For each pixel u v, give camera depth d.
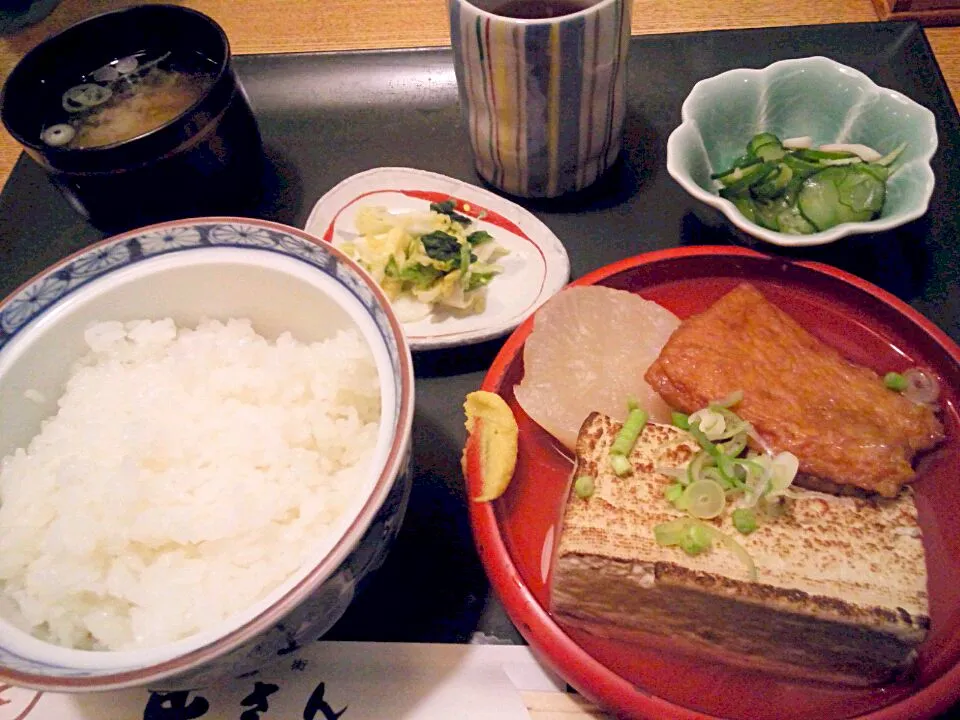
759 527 0.25
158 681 0.19
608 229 0.36
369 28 0.46
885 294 0.31
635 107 0.40
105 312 0.26
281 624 0.20
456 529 0.28
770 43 0.42
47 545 0.23
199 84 0.36
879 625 0.23
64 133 0.35
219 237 0.26
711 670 0.26
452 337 0.33
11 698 0.25
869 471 0.26
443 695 0.25
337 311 0.25
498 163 0.37
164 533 0.23
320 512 0.24
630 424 0.28
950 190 0.35
